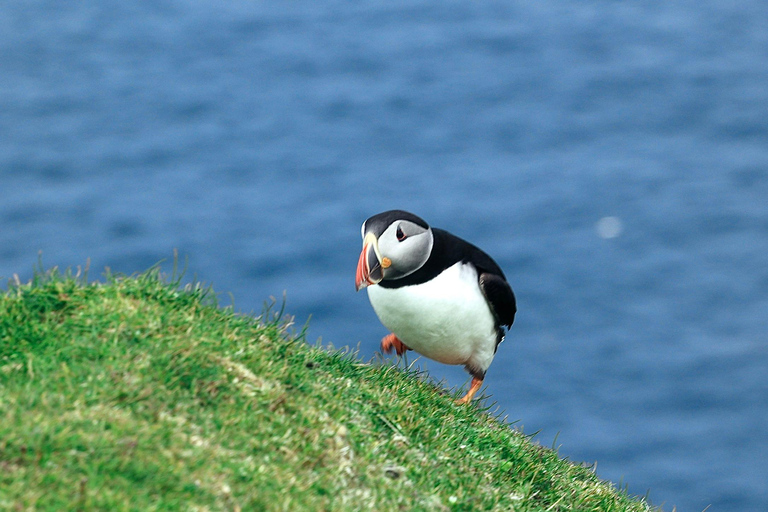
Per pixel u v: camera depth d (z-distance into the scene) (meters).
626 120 62.50
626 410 34.03
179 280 7.10
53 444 5.11
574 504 7.36
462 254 8.86
